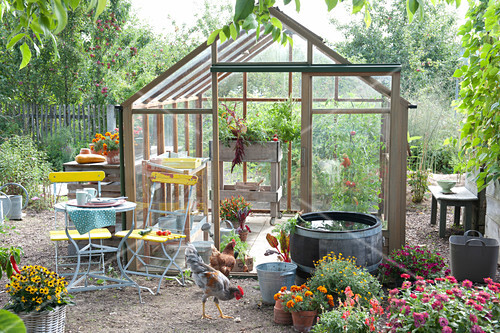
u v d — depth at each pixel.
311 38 5.19
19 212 8.20
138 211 5.69
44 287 3.81
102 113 13.14
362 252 4.77
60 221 8.16
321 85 5.29
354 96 5.27
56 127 13.17
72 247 6.30
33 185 9.12
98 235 5.17
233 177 6.70
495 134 5.30
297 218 5.17
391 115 5.20
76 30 14.55
